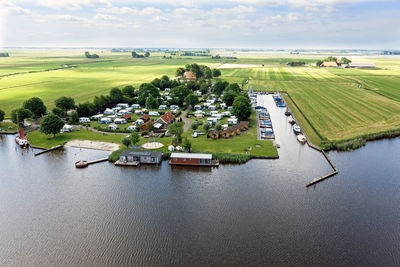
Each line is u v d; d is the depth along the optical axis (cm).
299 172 8456
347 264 4894
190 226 5925
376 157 9625
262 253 5138
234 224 5984
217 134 11312
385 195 7194
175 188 7544
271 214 6334
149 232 5744
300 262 4925
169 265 4859
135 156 9119
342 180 7981
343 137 11325
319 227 5891
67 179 8125
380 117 14100
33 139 11419
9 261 5047
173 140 10644
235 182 7850
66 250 5281
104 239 5550
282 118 14762
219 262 4925
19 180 8062
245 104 13650
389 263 4925
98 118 14450
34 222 6131
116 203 6831
